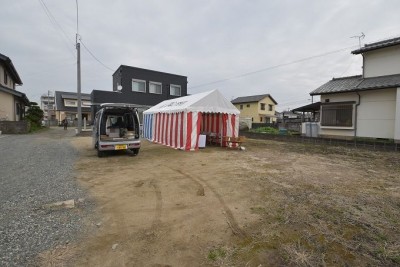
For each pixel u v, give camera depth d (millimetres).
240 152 10570
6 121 16906
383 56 12891
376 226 3408
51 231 3152
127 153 9906
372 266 2521
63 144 12414
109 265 2492
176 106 12523
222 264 2539
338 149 11555
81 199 4348
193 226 3391
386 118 11953
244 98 43344
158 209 3992
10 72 20766
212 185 5371
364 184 5488
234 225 3426
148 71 24469
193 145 11062
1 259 2514
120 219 3586
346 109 13477
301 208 4035
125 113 9812
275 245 2906
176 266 2500
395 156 9422
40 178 5688
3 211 3738
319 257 2670
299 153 10305
